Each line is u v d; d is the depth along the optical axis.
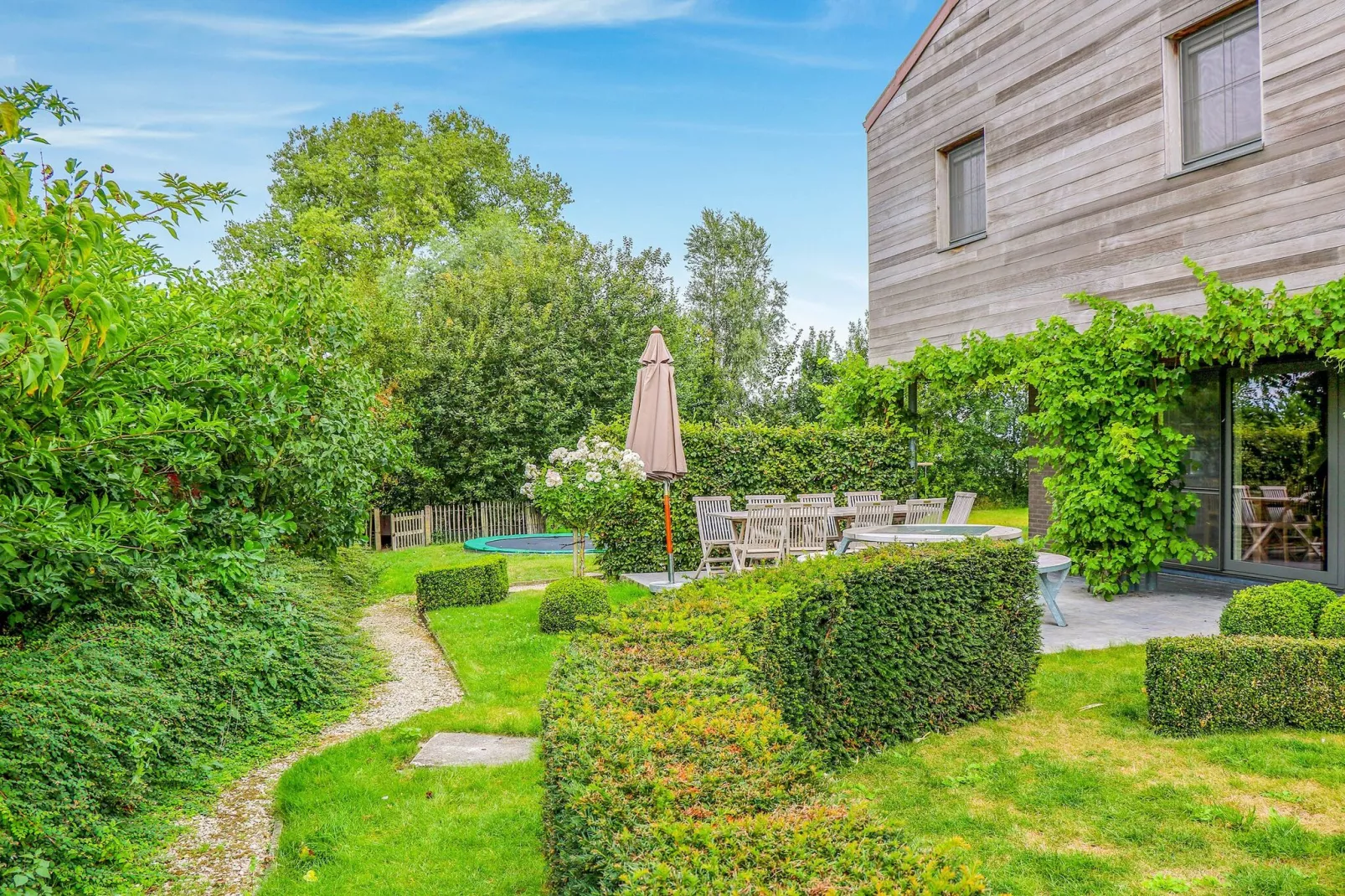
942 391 11.27
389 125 29.16
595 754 2.31
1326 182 6.86
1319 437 9.08
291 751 5.07
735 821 1.92
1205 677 4.61
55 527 3.74
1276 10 7.21
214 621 5.37
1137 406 8.51
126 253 4.48
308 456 6.68
